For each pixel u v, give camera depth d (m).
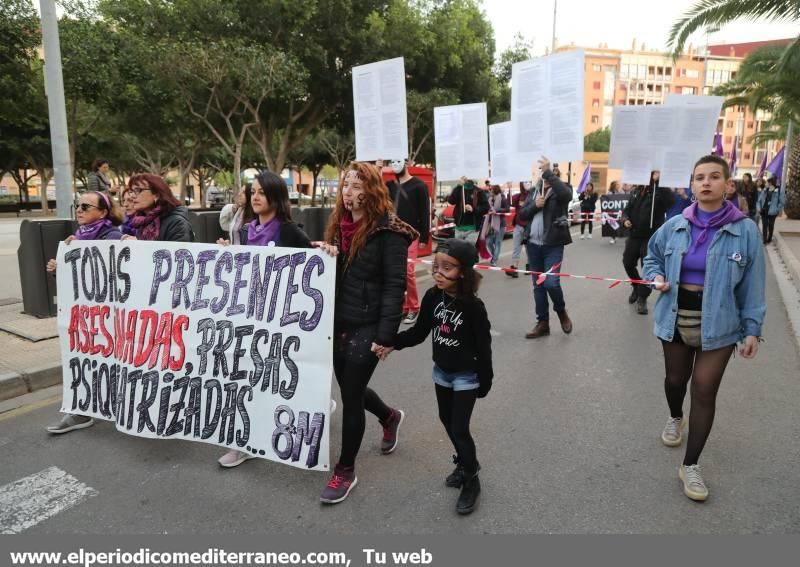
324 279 3.06
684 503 3.00
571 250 13.96
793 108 19.78
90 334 3.83
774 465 3.40
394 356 5.54
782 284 9.41
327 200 50.00
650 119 6.34
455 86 23.31
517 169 6.28
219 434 3.37
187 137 30.17
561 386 4.71
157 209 3.87
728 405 4.31
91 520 2.88
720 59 97.25
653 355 5.56
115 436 3.82
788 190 23.95
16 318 6.33
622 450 3.58
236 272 3.35
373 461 3.46
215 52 16.56
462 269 2.79
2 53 15.59
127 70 19.58
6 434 3.87
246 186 4.64
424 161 33.69
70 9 18.80
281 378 3.18
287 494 3.10
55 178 7.60
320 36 18.42
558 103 5.82
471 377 2.95
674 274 3.13
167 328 3.54
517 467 3.37
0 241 14.74
